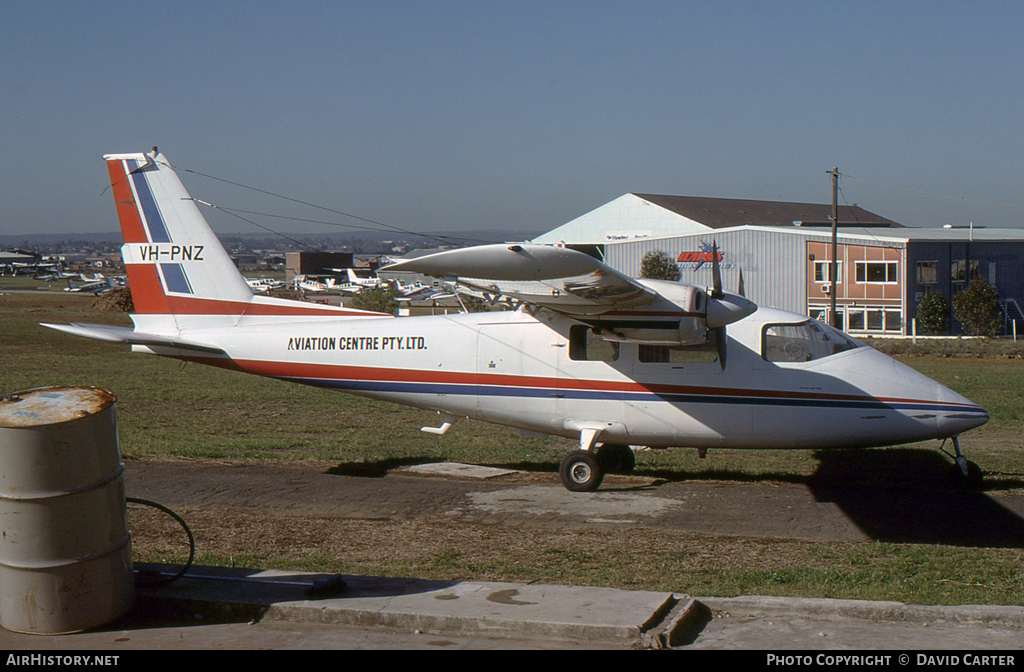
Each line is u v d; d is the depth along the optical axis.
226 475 12.43
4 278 159.25
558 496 11.37
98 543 6.11
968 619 6.34
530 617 6.14
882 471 13.28
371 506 10.70
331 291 94.06
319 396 22.33
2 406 6.12
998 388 24.98
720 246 57.44
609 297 10.65
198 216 13.07
